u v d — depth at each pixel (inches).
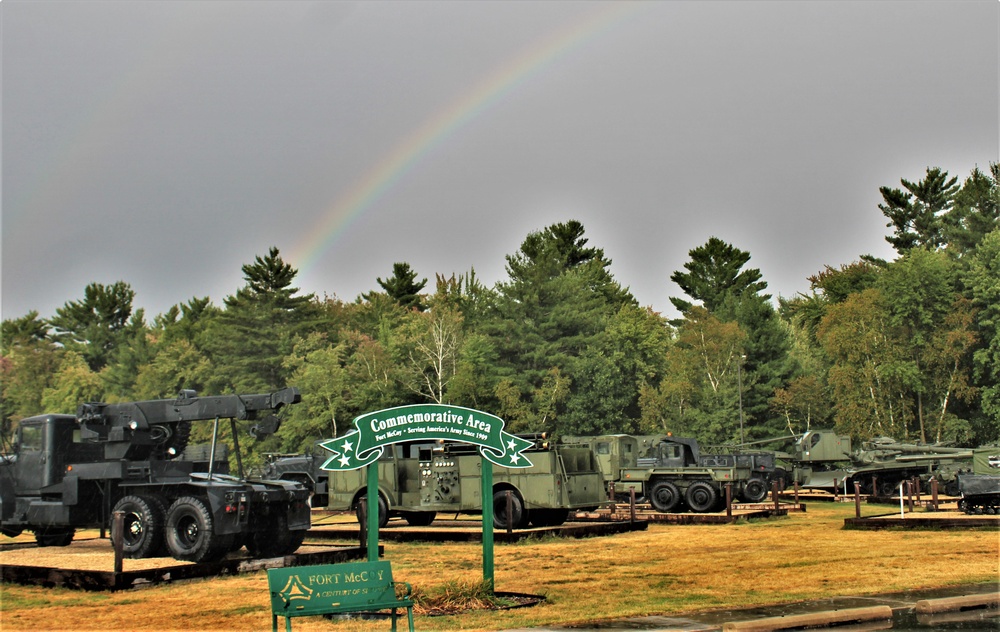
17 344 3358.8
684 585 537.3
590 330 2861.7
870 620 430.3
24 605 493.4
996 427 2383.1
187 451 1082.1
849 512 1146.7
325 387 2529.5
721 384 2810.0
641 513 1109.7
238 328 2719.0
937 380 2437.3
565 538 834.2
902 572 576.7
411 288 3821.4
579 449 908.6
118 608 483.5
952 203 2994.6
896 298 2475.4
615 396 2785.4
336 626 430.6
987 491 950.4
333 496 949.2
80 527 714.8
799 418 2849.4
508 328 2778.1
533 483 863.7
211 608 481.1
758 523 1004.6
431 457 913.5
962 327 2397.9
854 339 2454.5
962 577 551.8
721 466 1269.7
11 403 3191.4
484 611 459.5
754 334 2913.4
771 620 410.3
